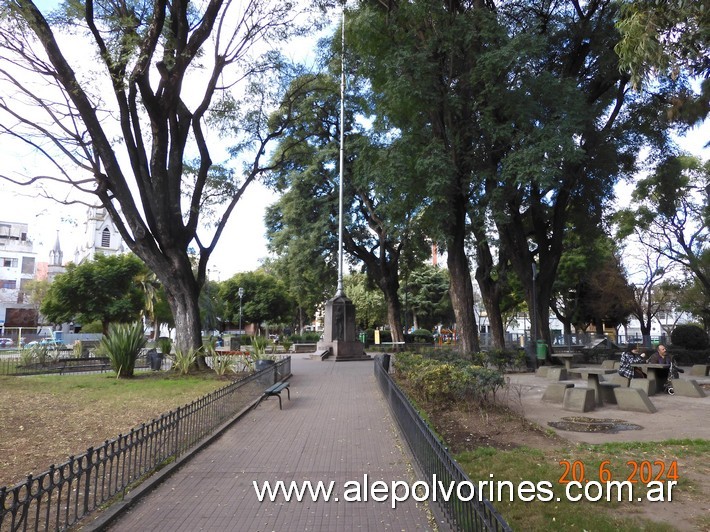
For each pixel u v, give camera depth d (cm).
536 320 2186
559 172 1495
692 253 2939
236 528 455
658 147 2141
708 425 865
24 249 7181
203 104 1786
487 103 1677
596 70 2031
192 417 755
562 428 852
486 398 1011
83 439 789
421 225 2227
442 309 5903
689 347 2802
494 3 1934
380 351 3419
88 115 1489
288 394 1201
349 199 3250
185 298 1742
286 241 3509
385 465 653
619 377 1376
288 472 629
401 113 1755
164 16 1366
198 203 1809
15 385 1432
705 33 682
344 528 455
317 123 2986
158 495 546
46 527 391
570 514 464
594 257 2742
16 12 1241
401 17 1689
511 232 2202
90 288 3628
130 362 1644
